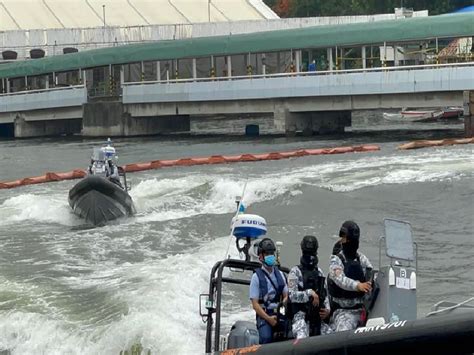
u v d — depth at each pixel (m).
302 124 66.69
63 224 33.62
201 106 70.50
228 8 99.00
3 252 28.27
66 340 19.27
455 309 12.44
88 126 76.69
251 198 34.53
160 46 73.06
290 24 91.25
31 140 77.94
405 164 41.19
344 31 64.31
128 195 32.88
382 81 59.88
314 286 13.85
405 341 11.38
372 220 29.61
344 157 47.53
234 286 22.20
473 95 56.47
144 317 19.20
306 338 12.52
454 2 118.62
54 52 88.81
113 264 25.52
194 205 34.69
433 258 24.36
